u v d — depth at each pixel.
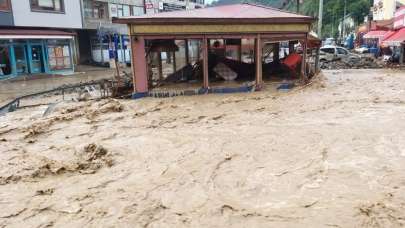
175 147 8.83
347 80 20.25
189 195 6.14
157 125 11.17
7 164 8.06
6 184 6.90
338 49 33.34
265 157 7.86
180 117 12.18
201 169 7.30
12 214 5.71
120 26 39.53
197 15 16.56
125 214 5.55
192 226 5.15
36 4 30.25
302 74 18.44
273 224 5.11
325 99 14.49
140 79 16.25
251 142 8.98
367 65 28.70
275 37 17.16
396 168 6.94
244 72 19.95
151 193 6.26
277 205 5.66
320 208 5.49
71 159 8.32
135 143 9.30
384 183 6.29
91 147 9.03
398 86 17.45
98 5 37.78
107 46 39.41
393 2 44.91
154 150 8.66
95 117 12.71
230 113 12.52
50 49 30.48
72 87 19.14
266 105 13.71
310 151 8.12
